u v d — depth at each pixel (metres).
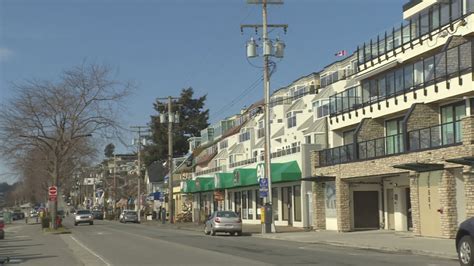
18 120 41.84
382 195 35.00
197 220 61.91
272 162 44.62
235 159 61.47
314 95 48.09
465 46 25.56
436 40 29.52
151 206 100.12
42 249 24.89
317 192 37.16
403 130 28.22
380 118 33.59
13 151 43.12
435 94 27.67
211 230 35.72
